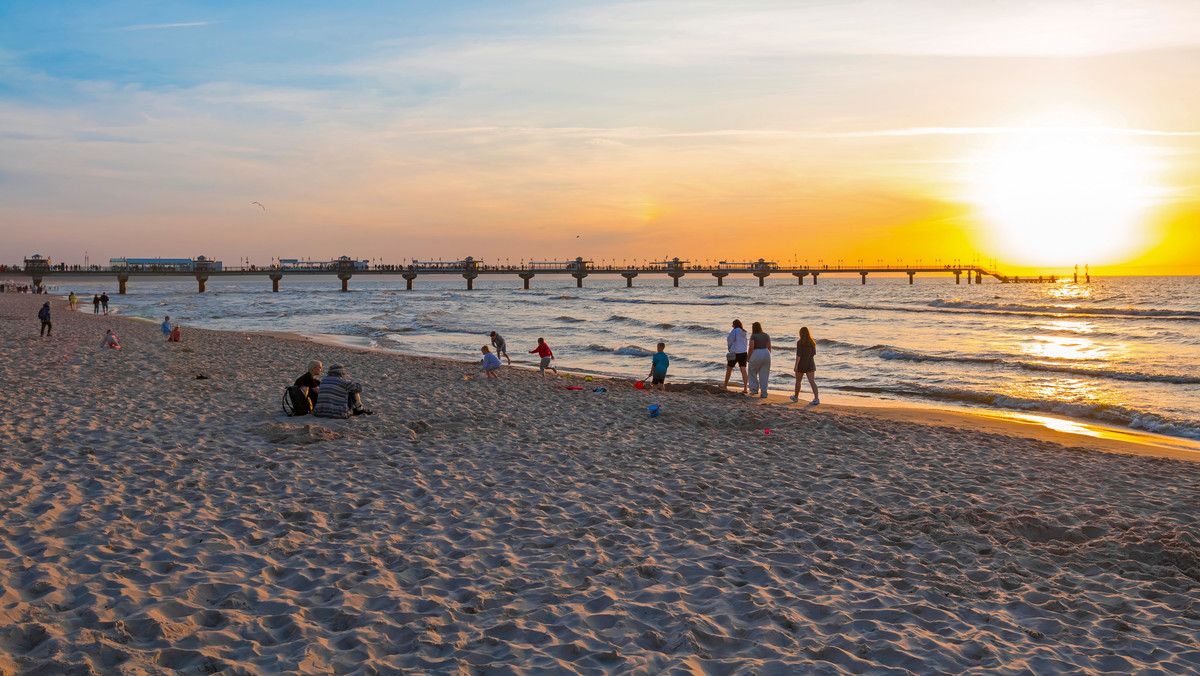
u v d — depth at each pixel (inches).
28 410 444.5
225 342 1082.1
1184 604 211.3
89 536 231.8
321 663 158.1
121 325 1437.0
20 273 4936.0
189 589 193.0
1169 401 689.0
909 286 7032.5
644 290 5876.0
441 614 187.5
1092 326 1681.8
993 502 314.3
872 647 176.4
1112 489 343.0
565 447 402.6
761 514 289.7
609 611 191.9
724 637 179.3
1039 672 167.8
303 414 468.1
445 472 339.3
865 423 517.3
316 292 5191.9
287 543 235.1
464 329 1644.9
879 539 264.1
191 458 342.6
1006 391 748.6
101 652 155.7
